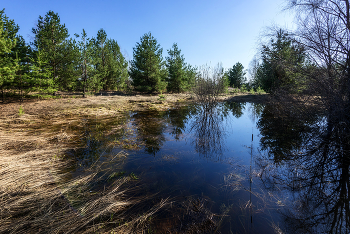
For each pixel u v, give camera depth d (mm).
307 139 5055
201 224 2041
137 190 2768
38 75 11516
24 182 2744
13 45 10648
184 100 15883
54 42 13258
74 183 2840
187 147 4770
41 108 9805
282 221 2107
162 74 19188
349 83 4422
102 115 8773
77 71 14391
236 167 3592
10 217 2068
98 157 4020
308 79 5281
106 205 2312
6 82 10219
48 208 2223
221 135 5910
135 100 15164
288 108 6410
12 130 5703
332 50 4770
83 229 1941
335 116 4547
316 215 2211
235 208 2344
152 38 17953
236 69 39031
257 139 5414
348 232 1907
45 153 4051
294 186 2873
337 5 4707
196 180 3084
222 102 15102
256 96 17969
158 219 2127
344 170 3324
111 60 20844
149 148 4648
